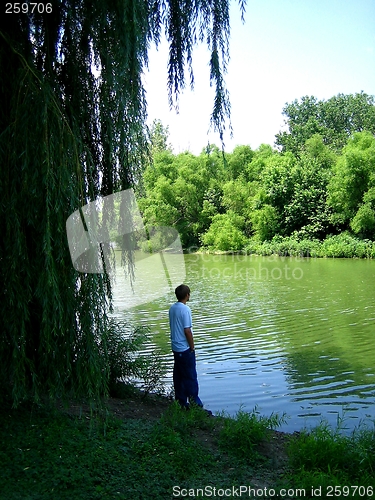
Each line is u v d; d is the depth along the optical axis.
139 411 6.07
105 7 4.86
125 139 5.41
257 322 13.52
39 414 5.21
